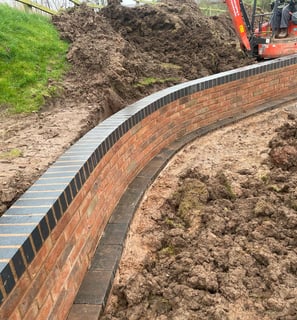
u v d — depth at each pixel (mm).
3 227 1900
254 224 3289
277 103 7379
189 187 4039
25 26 6812
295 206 3521
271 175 4266
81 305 2402
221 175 4324
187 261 2844
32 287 1828
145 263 2975
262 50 8805
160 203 3955
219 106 6422
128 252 3135
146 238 3330
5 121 4562
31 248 1828
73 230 2475
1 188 2754
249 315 2346
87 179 2799
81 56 6332
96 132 3533
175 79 7750
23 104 4969
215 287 2564
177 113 5527
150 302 2549
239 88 6676
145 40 9453
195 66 8734
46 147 3658
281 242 3068
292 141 4957
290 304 2373
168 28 9727
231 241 3090
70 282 2389
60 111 4984
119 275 2850
